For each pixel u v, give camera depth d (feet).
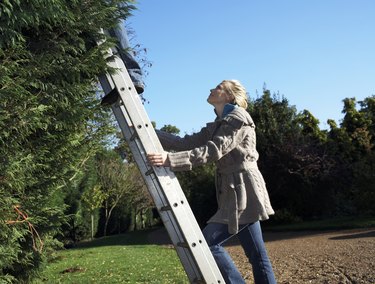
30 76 10.52
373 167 67.31
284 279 25.04
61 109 11.70
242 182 11.00
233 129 10.89
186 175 91.66
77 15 11.03
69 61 11.18
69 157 13.66
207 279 10.25
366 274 23.56
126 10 11.94
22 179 10.74
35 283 14.75
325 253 35.81
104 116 13.03
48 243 15.47
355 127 89.25
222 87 12.13
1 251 10.51
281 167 76.18
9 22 9.59
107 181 91.20
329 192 77.82
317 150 78.02
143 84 12.66
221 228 11.10
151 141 10.82
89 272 30.89
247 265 31.45
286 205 80.33
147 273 29.09
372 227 59.11
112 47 11.69
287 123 80.53
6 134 9.98
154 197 11.34
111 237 82.28
